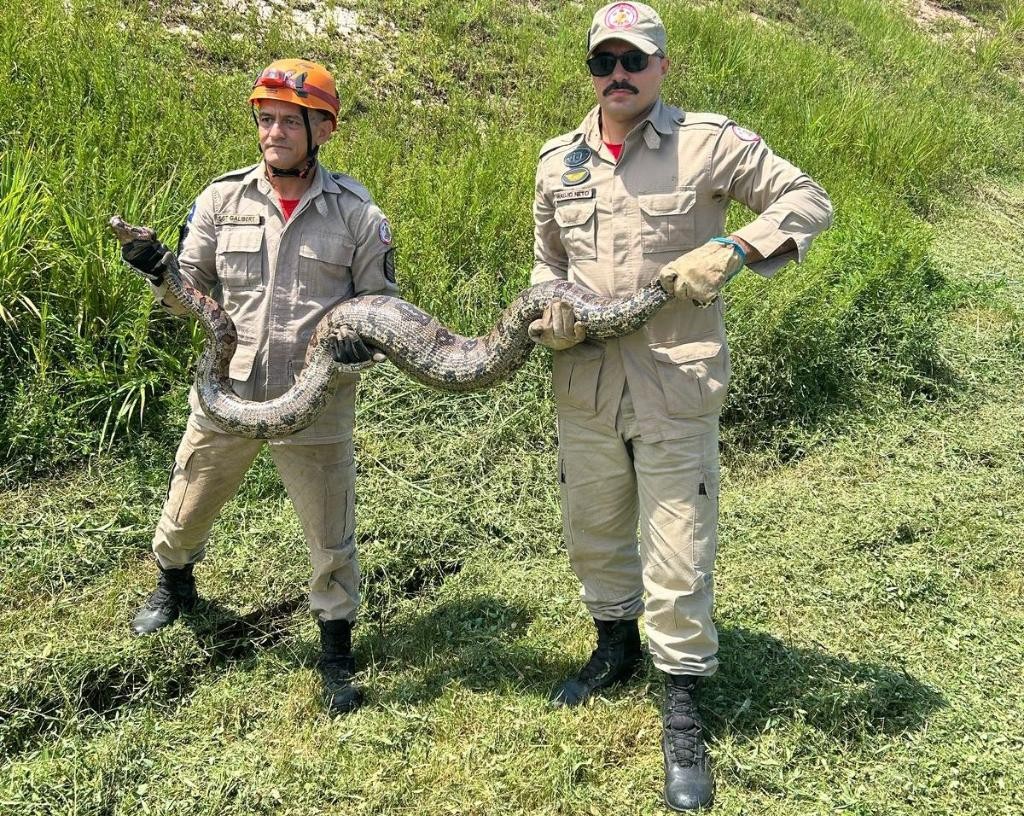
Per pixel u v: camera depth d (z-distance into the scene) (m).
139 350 5.12
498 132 8.45
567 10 11.16
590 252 3.31
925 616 4.27
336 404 3.61
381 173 7.00
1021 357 7.20
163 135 6.69
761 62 11.38
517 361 3.58
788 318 6.21
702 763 3.31
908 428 6.15
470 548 4.76
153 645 3.83
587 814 3.19
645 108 3.20
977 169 11.43
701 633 3.29
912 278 7.46
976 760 3.38
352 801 3.22
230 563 4.41
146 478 4.87
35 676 3.60
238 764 3.36
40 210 5.39
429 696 3.72
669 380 3.22
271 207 3.46
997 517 5.12
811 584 4.47
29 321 5.10
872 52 13.90
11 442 4.70
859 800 3.23
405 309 3.54
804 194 3.07
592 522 3.56
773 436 5.96
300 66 3.27
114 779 3.27
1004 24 16.61
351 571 3.79
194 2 8.80
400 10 9.91
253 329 3.49
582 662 3.92
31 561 4.24
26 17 7.46
